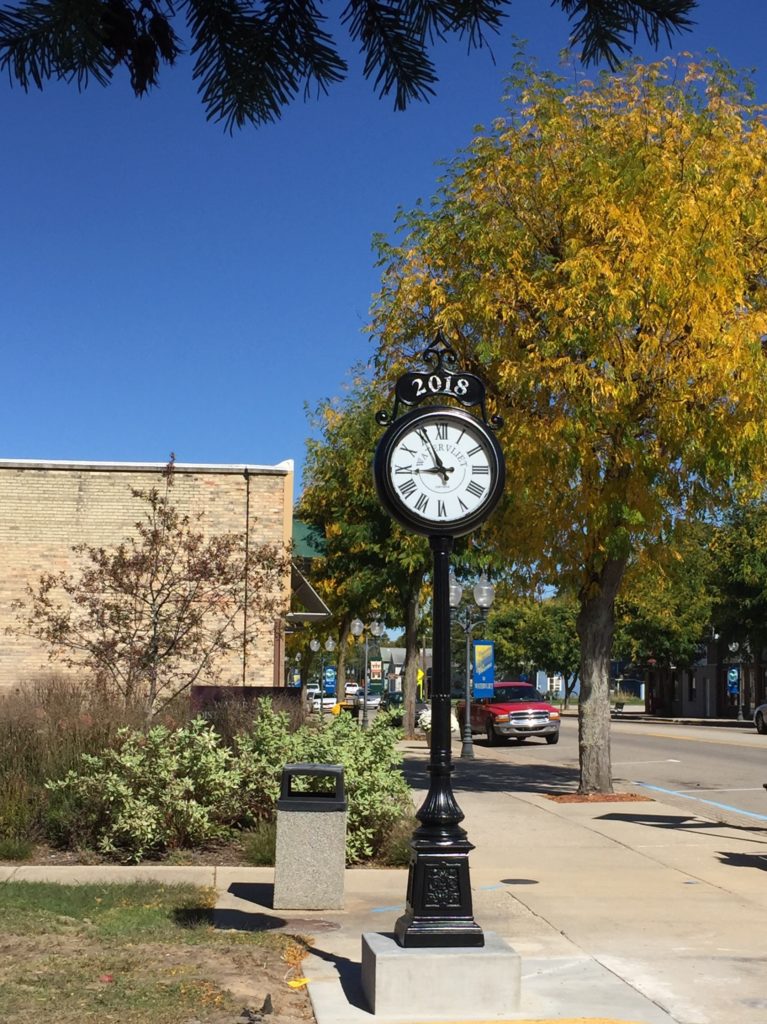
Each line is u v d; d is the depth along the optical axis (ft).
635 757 87.86
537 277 51.57
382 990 19.31
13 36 7.06
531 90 54.08
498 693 117.91
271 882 32.12
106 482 80.64
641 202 50.96
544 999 20.67
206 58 7.77
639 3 7.65
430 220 56.34
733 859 37.88
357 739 38.96
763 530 161.27
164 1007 18.79
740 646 186.09
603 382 48.21
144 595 57.16
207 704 54.49
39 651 78.13
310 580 124.88
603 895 31.30
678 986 21.70
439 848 20.25
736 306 51.55
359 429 97.76
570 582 55.72
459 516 21.68
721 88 54.29
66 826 36.17
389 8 7.58
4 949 22.30
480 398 22.26
